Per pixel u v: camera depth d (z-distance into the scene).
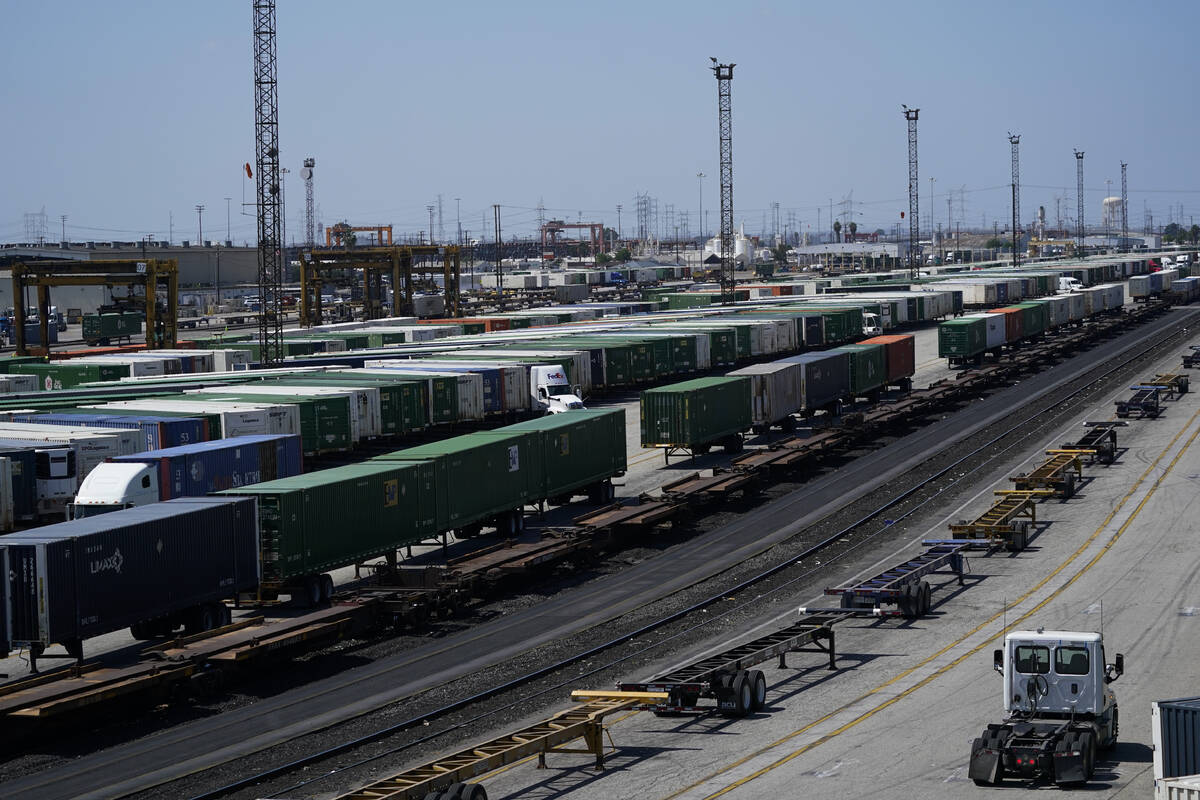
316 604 42.59
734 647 37.72
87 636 34.44
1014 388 98.94
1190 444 70.12
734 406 71.31
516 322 136.38
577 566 48.56
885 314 142.12
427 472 47.12
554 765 29.27
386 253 172.00
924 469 67.19
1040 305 128.38
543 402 81.88
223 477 50.38
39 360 102.88
